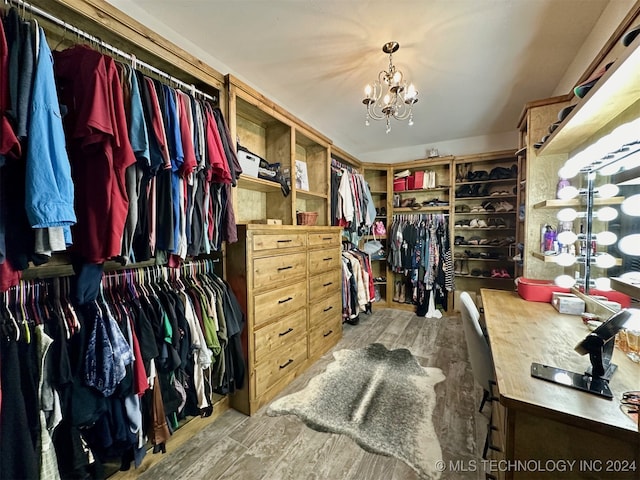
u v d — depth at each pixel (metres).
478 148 3.64
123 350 1.12
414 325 3.37
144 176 1.19
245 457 1.41
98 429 1.10
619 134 1.18
